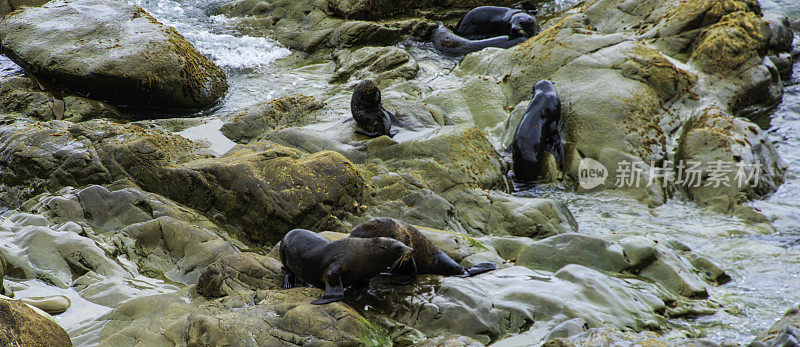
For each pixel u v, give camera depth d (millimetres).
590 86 45656
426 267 26219
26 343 21312
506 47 60688
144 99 51719
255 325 21641
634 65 46344
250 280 25375
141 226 29547
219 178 33094
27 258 27797
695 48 49875
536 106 42875
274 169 33094
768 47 52562
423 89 52094
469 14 66125
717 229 35219
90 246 28375
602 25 57688
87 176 35031
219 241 29484
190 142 39062
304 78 57875
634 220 36719
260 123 44656
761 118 47844
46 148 36469
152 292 26688
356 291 24531
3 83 50938
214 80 54406
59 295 26141
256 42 64000
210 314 22562
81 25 54156
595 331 21797
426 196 34188
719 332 25000
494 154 40844
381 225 25547
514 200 35719
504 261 28062
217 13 69688
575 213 37875
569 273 26031
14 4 63844
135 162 34906
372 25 63625
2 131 38875
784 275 30016
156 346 21875
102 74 49844
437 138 39219
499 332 22922
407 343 22250
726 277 29875
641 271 28953
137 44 52031
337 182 33250
